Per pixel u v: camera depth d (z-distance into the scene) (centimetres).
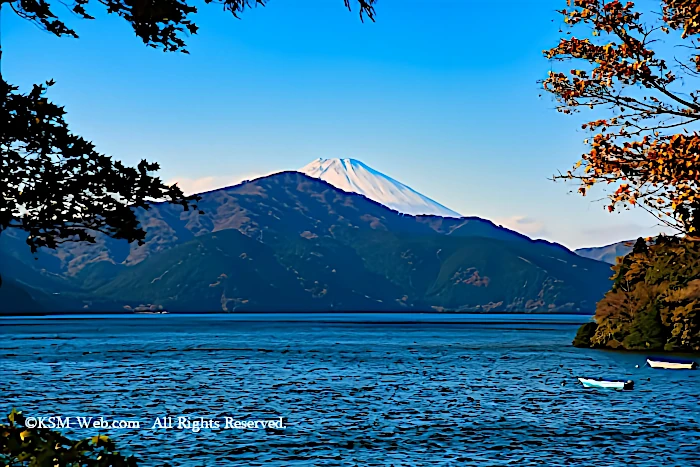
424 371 8862
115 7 1137
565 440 4375
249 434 4541
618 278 13050
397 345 14875
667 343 11731
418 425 4884
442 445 4241
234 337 18312
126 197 1117
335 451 4081
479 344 15175
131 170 1109
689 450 4075
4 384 7269
